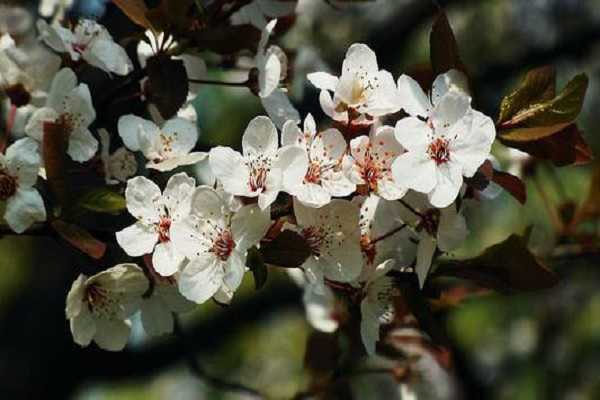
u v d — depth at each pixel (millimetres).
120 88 547
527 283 532
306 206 497
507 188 521
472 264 533
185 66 545
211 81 540
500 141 520
